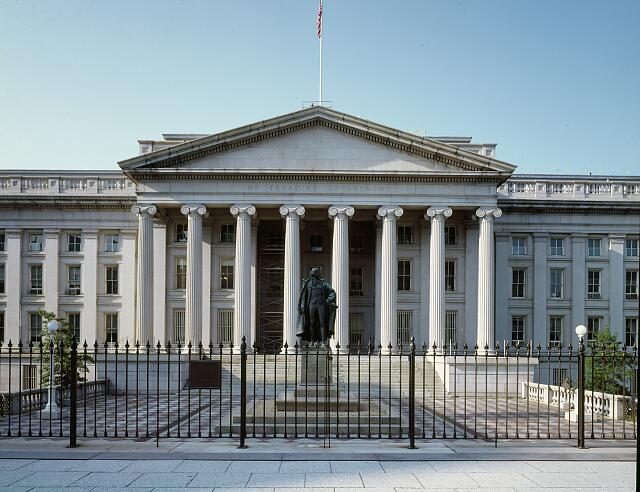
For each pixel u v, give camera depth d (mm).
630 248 59594
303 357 26406
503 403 36250
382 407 27688
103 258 58062
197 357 46375
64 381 34062
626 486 14484
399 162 51500
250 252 52250
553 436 22422
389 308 50500
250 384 42250
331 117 51250
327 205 51156
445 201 51219
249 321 50750
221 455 17422
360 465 16328
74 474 15336
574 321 58719
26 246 58531
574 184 60000
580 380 19312
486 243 50938
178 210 56188
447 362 44688
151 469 15836
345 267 50562
